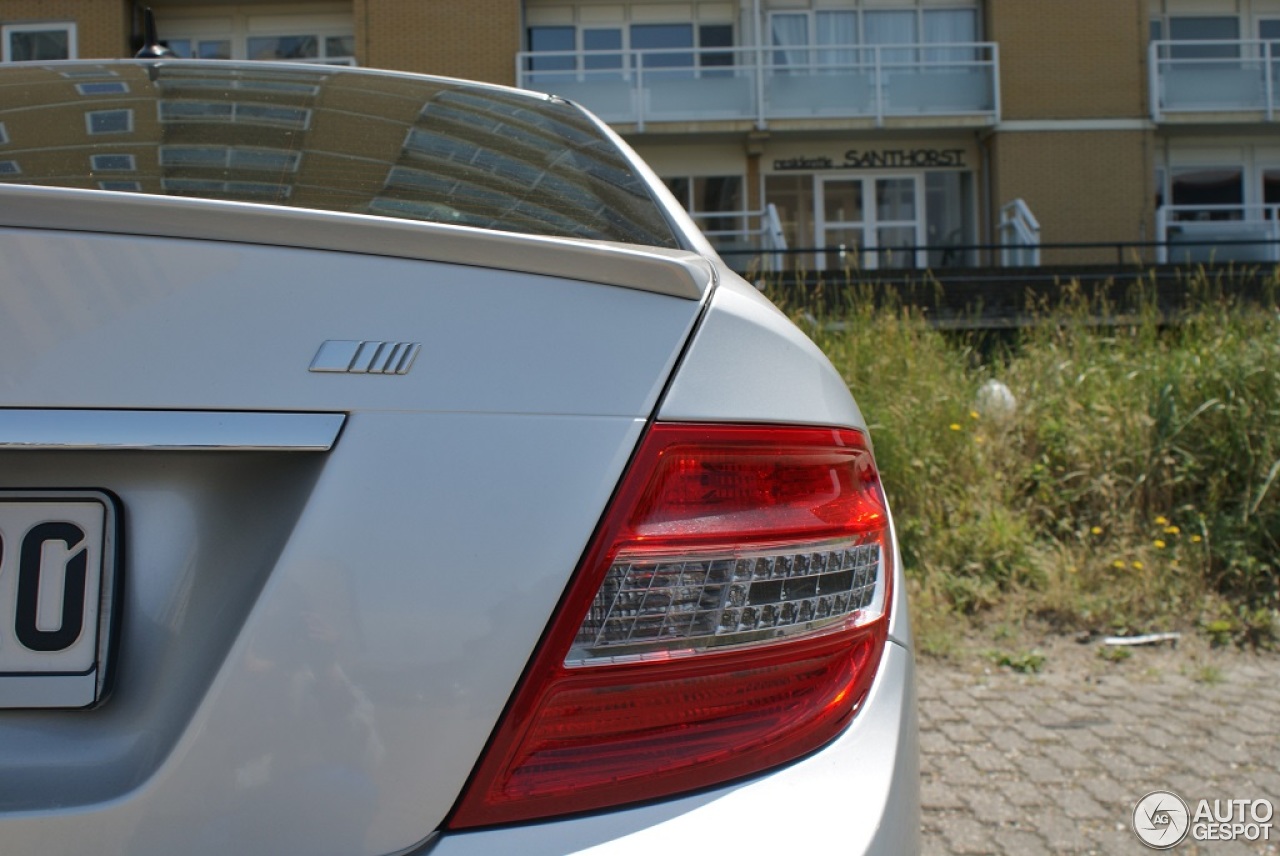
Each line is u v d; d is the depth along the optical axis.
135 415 0.86
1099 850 2.47
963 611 4.18
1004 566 4.39
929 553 4.45
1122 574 4.30
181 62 1.91
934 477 4.87
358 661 0.86
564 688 0.90
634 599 0.93
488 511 0.90
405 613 0.87
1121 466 4.85
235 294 0.89
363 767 0.85
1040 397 5.53
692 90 17.42
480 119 1.74
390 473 0.88
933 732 3.16
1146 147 17.66
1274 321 5.48
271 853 0.84
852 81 17.48
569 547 0.91
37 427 0.84
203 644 0.88
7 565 0.88
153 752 0.87
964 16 18.48
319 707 0.85
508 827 0.87
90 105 1.59
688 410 0.98
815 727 1.02
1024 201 17.61
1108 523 4.68
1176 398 4.94
